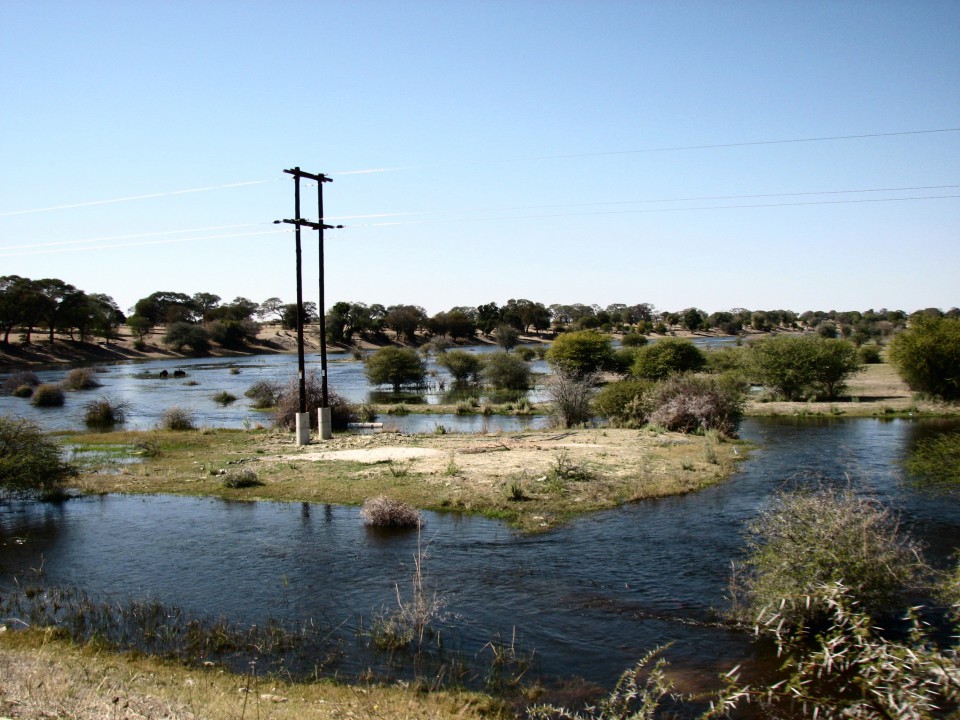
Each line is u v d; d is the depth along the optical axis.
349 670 8.96
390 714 7.49
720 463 23.09
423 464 22.81
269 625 10.34
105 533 15.73
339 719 7.20
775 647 9.45
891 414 35.47
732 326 182.62
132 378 75.56
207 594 11.85
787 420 35.09
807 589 9.27
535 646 9.70
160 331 150.25
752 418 36.00
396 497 18.34
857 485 19.44
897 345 40.81
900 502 17.30
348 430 34.69
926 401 38.81
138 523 16.56
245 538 15.17
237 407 48.03
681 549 14.04
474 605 11.23
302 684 8.45
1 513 17.67
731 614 10.58
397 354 60.16
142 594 11.88
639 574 12.61
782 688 8.22
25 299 107.06
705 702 8.02
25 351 108.00
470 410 42.34
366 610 11.05
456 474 21.02
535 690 8.32
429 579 12.42
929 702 4.42
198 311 177.00
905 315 180.75
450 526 15.90
